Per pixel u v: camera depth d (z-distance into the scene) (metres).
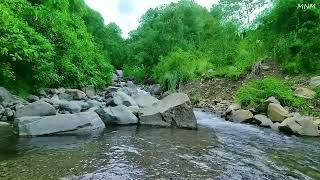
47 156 6.57
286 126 11.20
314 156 7.75
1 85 12.80
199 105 19.52
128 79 42.41
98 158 6.61
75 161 6.30
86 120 9.64
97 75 23.73
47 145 7.50
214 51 31.34
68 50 18.45
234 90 20.95
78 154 6.83
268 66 21.42
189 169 6.16
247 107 15.12
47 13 16.69
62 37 17.80
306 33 20.64
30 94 13.95
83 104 12.16
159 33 44.25
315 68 18.59
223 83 22.81
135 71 42.88
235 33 33.84
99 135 9.00
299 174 6.22
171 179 5.54
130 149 7.51
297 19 22.23
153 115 11.24
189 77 27.61
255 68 21.55
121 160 6.54
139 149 7.55
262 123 12.45
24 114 9.72
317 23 20.61
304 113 13.54
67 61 18.38
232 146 8.48
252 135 10.32
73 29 24.67
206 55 31.67
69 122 9.19
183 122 11.16
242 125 12.43
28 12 15.58
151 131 10.02
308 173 6.33
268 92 15.38
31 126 8.51
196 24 47.19
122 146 7.77
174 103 11.57
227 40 32.41
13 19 12.97
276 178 5.91
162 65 33.66
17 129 8.46
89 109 11.75
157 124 11.10
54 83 16.89
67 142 7.91
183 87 26.66
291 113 13.05
